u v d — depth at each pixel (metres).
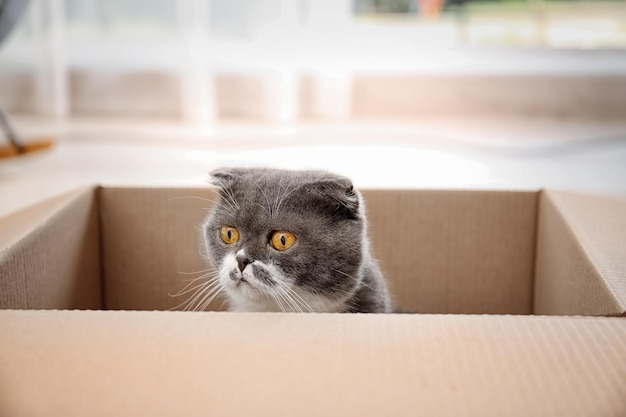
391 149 3.33
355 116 4.05
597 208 1.05
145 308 1.26
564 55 3.88
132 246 1.24
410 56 3.71
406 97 4.03
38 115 3.71
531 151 3.33
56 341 0.59
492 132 3.70
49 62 3.60
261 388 0.53
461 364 0.56
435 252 1.26
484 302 1.27
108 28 3.65
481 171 2.95
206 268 1.19
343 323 0.63
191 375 0.54
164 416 0.50
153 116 3.87
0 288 0.84
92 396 0.52
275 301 1.00
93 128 3.63
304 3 3.57
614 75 3.96
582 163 3.13
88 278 1.18
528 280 1.25
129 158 3.12
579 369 0.55
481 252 1.25
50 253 1.00
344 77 3.74
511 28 3.89
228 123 3.77
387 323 0.63
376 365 0.56
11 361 0.56
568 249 0.94
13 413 0.50
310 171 1.10
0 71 3.69
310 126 3.71
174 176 2.79
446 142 3.48
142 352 0.57
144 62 3.65
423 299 1.28
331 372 0.55
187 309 1.17
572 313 0.90
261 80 3.78
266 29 3.55
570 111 4.04
